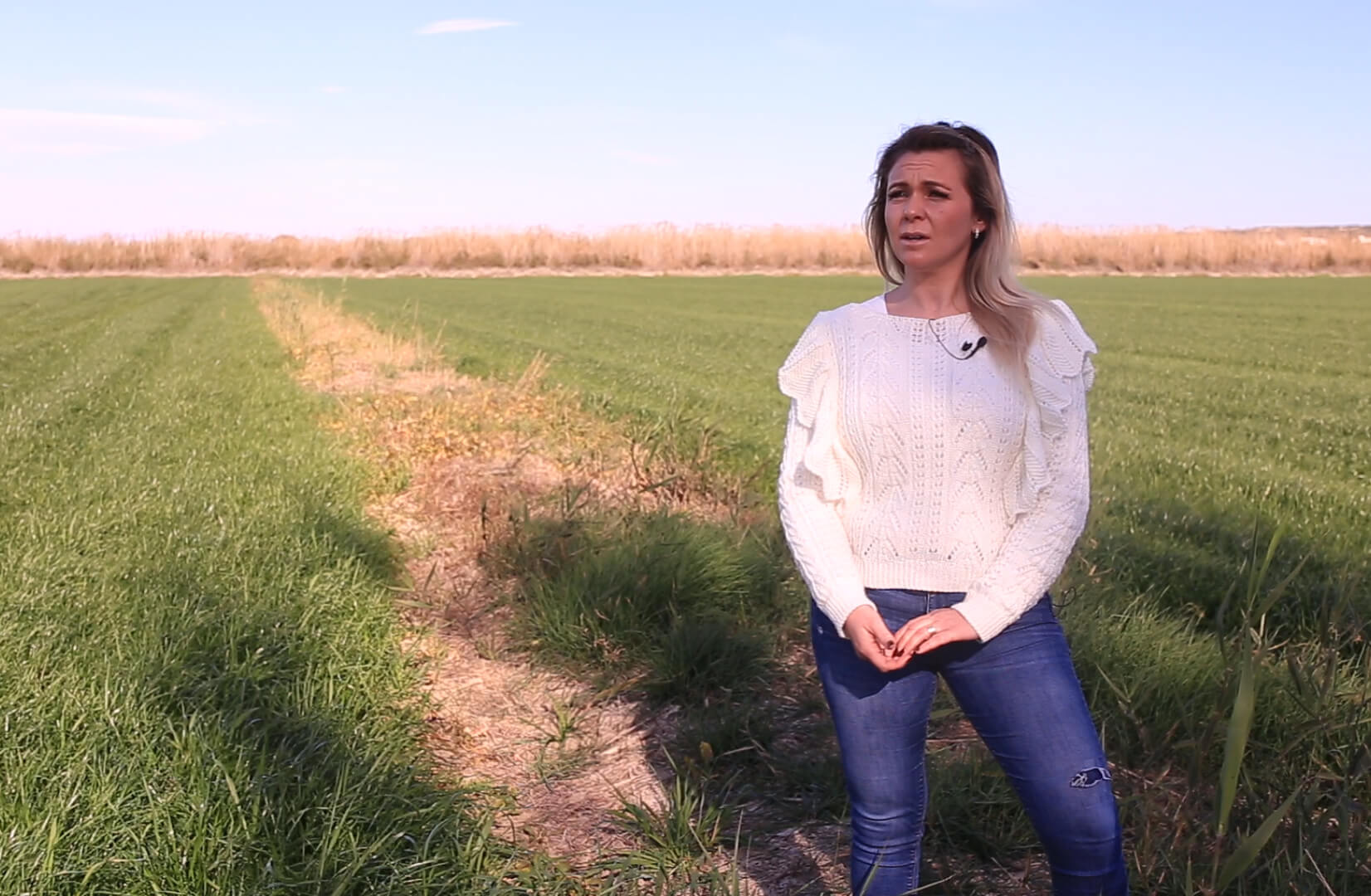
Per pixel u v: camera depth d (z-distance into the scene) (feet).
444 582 19.92
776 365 61.16
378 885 9.59
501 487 25.26
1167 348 78.69
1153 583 17.84
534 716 14.47
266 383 46.32
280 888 9.32
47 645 14.21
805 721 13.88
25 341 69.21
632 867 10.33
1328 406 47.11
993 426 7.03
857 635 7.03
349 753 11.81
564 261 256.52
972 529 7.11
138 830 10.10
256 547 19.31
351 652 15.24
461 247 255.29
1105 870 7.18
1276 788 10.64
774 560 18.72
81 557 18.86
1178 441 36.60
